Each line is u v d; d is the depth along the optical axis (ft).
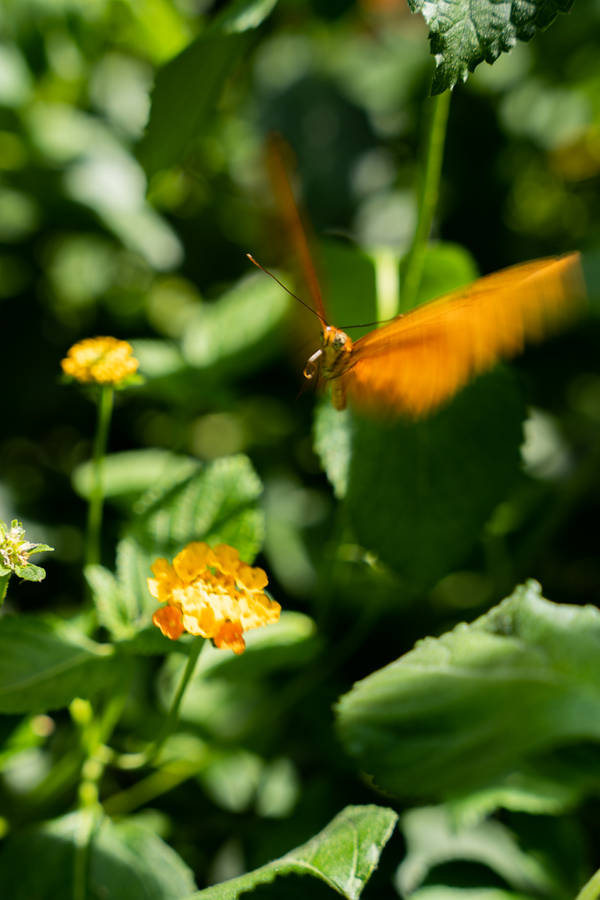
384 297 3.02
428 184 2.98
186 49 2.77
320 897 2.59
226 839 2.98
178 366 3.17
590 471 3.22
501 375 2.91
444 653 2.63
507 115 4.26
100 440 2.82
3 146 3.49
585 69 4.27
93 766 2.81
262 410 3.62
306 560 3.22
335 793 2.96
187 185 3.96
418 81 4.33
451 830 2.80
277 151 2.74
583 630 2.59
